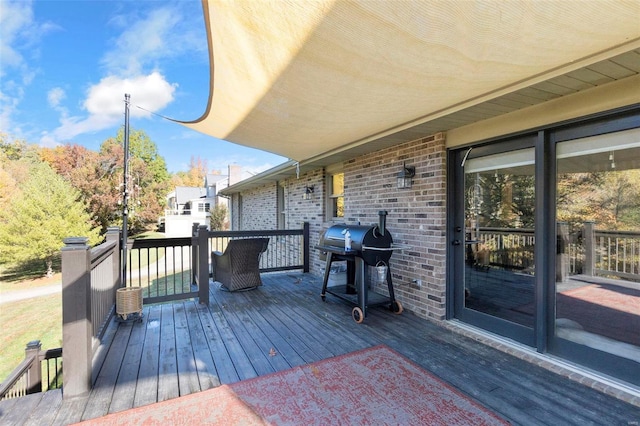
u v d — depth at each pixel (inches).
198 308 180.7
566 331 115.5
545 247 118.9
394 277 184.4
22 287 447.5
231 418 85.8
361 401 92.4
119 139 1176.2
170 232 980.6
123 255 187.0
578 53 80.7
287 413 87.4
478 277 147.9
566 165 115.0
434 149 157.9
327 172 272.1
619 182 103.3
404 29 69.8
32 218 500.7
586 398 93.3
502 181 136.7
